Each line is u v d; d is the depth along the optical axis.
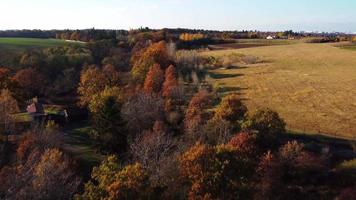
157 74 100.69
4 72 99.19
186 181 45.09
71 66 129.50
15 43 156.25
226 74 127.56
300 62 145.88
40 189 43.19
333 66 134.25
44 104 100.56
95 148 71.00
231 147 49.00
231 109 70.31
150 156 54.50
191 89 101.75
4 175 48.16
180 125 73.44
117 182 36.88
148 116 75.06
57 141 65.25
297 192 51.31
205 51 178.75
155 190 39.00
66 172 51.62
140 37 180.38
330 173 54.44
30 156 53.38
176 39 195.62
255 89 105.00
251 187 48.53
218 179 43.91
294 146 56.62
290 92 100.12
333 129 70.75
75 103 102.88
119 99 82.94
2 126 69.31
